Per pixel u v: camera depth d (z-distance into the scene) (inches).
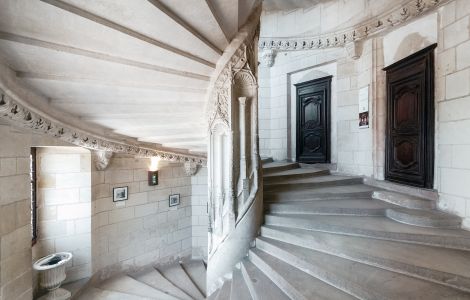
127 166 174.2
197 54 81.7
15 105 74.2
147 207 185.6
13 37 54.3
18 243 99.7
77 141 115.1
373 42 141.0
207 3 59.6
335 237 89.0
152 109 105.1
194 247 212.8
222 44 86.1
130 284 157.0
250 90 105.2
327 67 173.5
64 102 92.1
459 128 92.0
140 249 181.6
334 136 170.9
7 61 64.4
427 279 64.7
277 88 197.2
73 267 144.4
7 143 95.0
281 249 89.0
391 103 132.2
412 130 117.7
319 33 168.9
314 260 78.0
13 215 97.3
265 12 188.7
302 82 186.5
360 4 145.3
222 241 103.8
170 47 70.9
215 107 100.0
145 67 75.5
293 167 173.8
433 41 108.7
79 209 146.0
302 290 68.1
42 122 89.9
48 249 138.0
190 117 114.6
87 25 54.3
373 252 75.5
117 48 65.8
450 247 79.2
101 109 101.3
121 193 170.7
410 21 119.4
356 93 154.2
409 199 105.3
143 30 62.1
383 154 138.8
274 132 200.2
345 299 63.6
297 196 119.0
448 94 96.9
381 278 66.2
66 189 142.7
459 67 92.4
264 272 88.0
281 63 194.1
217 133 104.6
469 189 87.9
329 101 172.2
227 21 77.2
